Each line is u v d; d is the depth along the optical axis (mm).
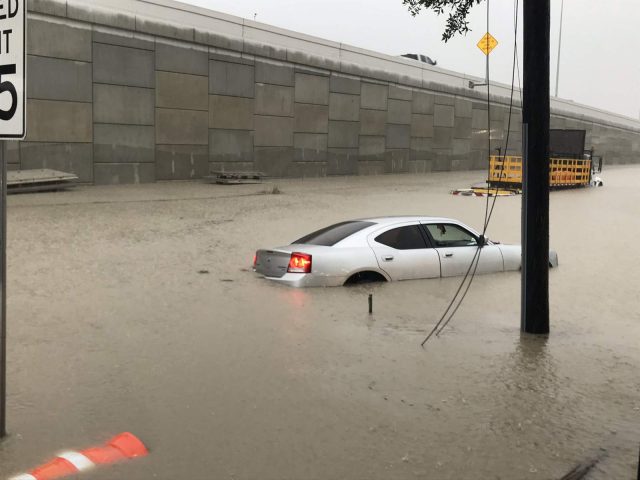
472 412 5027
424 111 40750
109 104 24891
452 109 43031
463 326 7680
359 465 4129
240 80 29625
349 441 4477
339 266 9406
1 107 4121
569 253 13734
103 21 24297
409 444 4445
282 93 31734
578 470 4094
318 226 16297
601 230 17297
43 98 22984
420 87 40156
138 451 4266
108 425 4684
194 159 28094
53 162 23438
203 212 18172
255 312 8039
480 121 45750
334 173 35125
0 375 4371
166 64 26625
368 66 36312
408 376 5844
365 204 21672
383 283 9703
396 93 38469
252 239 14156
